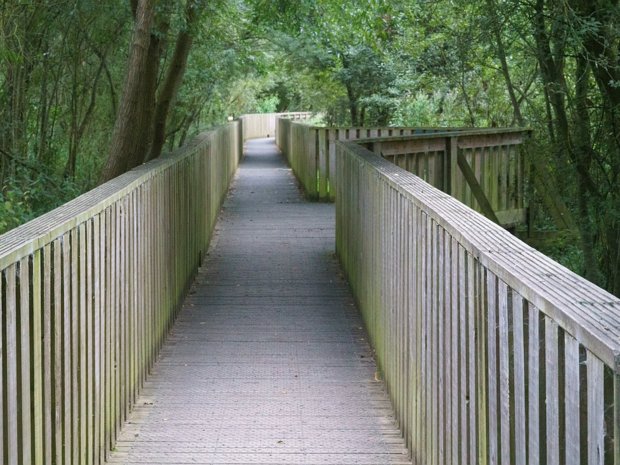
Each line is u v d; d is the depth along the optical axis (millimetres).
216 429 5465
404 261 5297
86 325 4543
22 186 11453
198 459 4977
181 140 21859
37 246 3570
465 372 3625
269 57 23031
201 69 17234
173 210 8172
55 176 13062
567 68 10273
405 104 23734
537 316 2635
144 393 6195
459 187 11367
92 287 4684
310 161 18500
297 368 6809
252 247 12633
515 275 2844
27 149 12992
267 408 5867
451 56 16703
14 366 3262
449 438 3949
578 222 9070
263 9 13234
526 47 9719
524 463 2783
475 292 3449
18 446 3375
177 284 8469
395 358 5672
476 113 19641
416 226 4871
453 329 3848
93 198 5012
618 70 8070
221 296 9438
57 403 3914
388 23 14992
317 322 8266
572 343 2326
